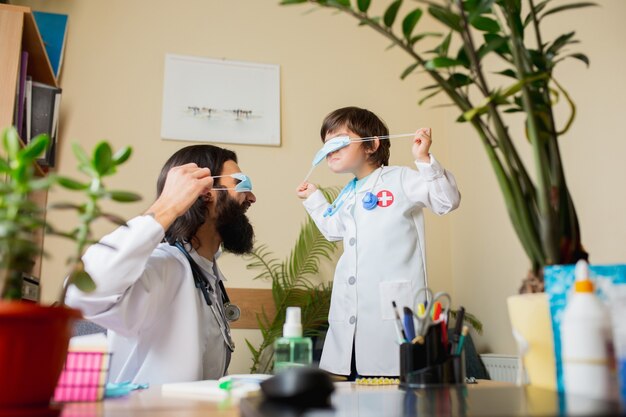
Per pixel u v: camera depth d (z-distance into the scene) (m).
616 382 0.58
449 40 0.85
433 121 2.69
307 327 2.16
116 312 1.04
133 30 2.46
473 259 2.37
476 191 2.38
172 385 0.86
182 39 2.50
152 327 1.20
